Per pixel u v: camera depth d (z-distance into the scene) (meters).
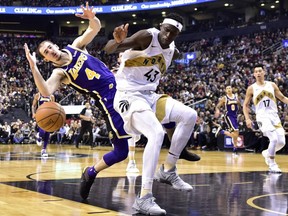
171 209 3.62
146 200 3.45
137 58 3.74
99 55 31.69
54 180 5.60
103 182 5.48
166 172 4.16
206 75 24.62
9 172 6.67
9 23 35.78
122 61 3.82
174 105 3.95
